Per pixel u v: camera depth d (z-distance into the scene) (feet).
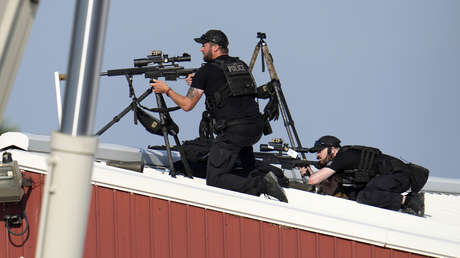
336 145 115.03
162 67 101.96
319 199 104.63
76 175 27.07
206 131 110.93
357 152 106.42
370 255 93.61
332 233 93.20
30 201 91.50
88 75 26.91
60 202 26.96
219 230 93.25
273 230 93.45
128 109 103.60
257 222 93.30
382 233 92.99
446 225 98.78
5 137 98.37
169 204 93.30
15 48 27.14
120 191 93.25
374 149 106.93
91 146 27.17
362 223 93.81
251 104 100.32
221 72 99.09
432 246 92.84
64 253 27.07
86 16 26.81
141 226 93.15
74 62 26.91
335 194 110.73
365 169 105.91
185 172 110.22
